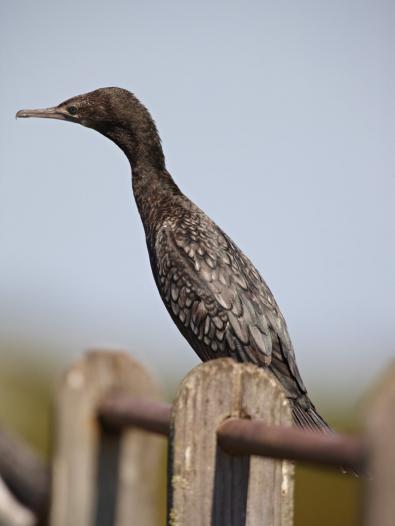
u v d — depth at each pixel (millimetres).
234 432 6293
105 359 6984
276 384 6609
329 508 16203
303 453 5715
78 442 6898
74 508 6867
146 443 7082
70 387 6898
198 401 6434
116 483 6988
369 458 4777
